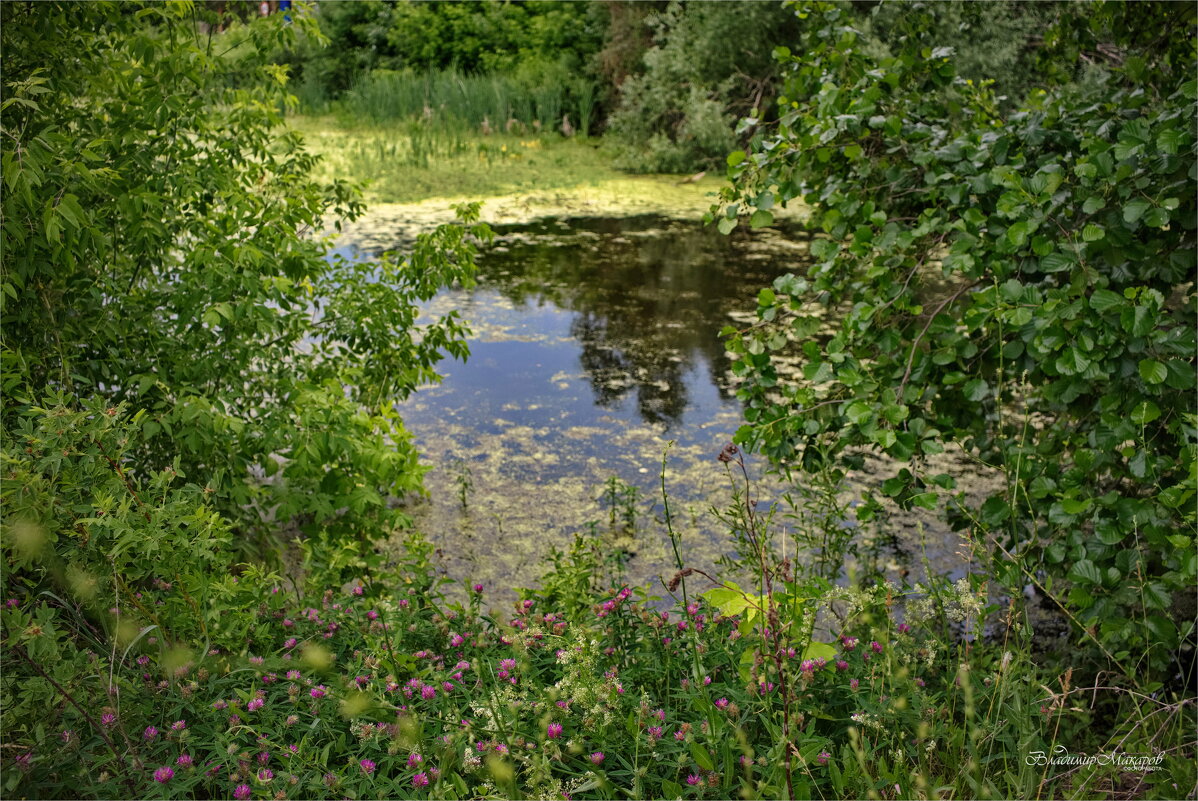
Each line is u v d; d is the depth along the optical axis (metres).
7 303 2.62
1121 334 2.56
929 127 3.26
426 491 3.98
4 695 1.65
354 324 4.12
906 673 1.95
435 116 14.95
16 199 2.38
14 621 1.66
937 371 3.12
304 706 1.90
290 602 2.43
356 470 3.57
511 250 8.59
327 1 17.95
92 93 3.01
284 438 3.21
